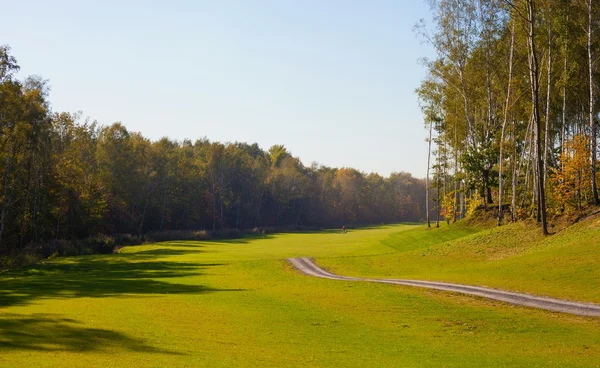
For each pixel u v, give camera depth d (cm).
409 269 4062
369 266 4325
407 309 2366
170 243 7469
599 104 5141
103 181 8888
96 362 1288
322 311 2303
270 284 3338
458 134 6494
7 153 5412
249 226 13962
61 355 1362
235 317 2112
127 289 3086
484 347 1661
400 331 1917
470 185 6084
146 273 4103
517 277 3089
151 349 1495
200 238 9262
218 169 13050
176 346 1555
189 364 1307
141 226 9562
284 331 1866
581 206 4522
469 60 5341
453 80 5712
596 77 4856
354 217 17850
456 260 4194
